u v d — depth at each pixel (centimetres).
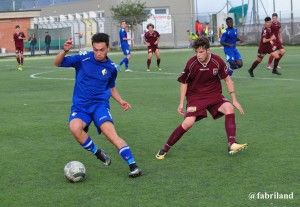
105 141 835
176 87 1559
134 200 533
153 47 2233
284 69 2039
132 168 618
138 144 805
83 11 6156
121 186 584
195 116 701
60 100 1339
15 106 1243
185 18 5375
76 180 601
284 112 1046
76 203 529
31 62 3234
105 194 556
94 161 706
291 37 4056
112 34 5009
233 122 705
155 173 635
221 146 773
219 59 701
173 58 3039
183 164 674
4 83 1856
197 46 688
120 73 2114
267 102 1184
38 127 962
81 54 635
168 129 916
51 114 1112
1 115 1112
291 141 789
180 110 714
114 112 1118
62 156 738
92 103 633
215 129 900
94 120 632
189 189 564
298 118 979
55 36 4997
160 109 1143
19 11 5047
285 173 615
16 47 2577
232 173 623
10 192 573
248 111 1073
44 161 711
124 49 2236
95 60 630
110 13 5700
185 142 807
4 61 3475
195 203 518
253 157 698
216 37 5078
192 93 719
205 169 646
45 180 617
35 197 553
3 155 750
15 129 947
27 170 665
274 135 837
